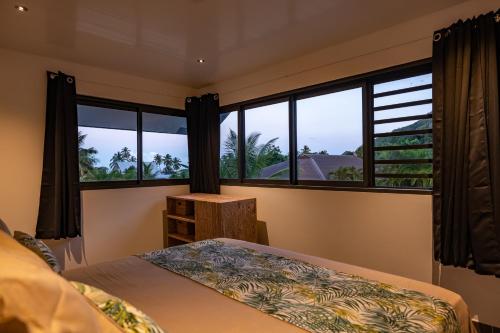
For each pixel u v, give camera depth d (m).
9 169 2.81
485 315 2.13
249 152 3.77
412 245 2.42
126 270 1.76
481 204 1.99
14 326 0.58
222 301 1.36
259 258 1.95
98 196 3.40
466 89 2.06
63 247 3.14
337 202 2.88
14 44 2.70
